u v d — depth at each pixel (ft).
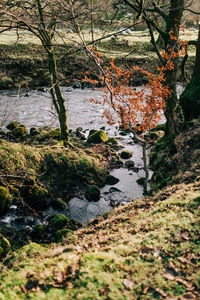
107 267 15.08
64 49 85.97
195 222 18.20
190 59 101.19
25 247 20.71
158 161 40.83
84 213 33.86
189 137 37.24
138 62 88.43
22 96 79.36
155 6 38.45
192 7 109.60
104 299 13.07
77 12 31.22
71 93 82.79
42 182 37.65
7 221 31.42
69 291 13.75
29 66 90.22
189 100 41.22
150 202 24.98
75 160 41.01
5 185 34.01
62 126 45.52
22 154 38.29
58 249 19.07
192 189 24.38
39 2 35.42
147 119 31.86
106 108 72.18
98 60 29.60
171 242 16.66
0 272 16.94
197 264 14.66
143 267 14.90
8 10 26.66
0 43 96.27
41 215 33.17
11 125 57.36
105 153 47.19
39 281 14.53
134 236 18.42
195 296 12.67
